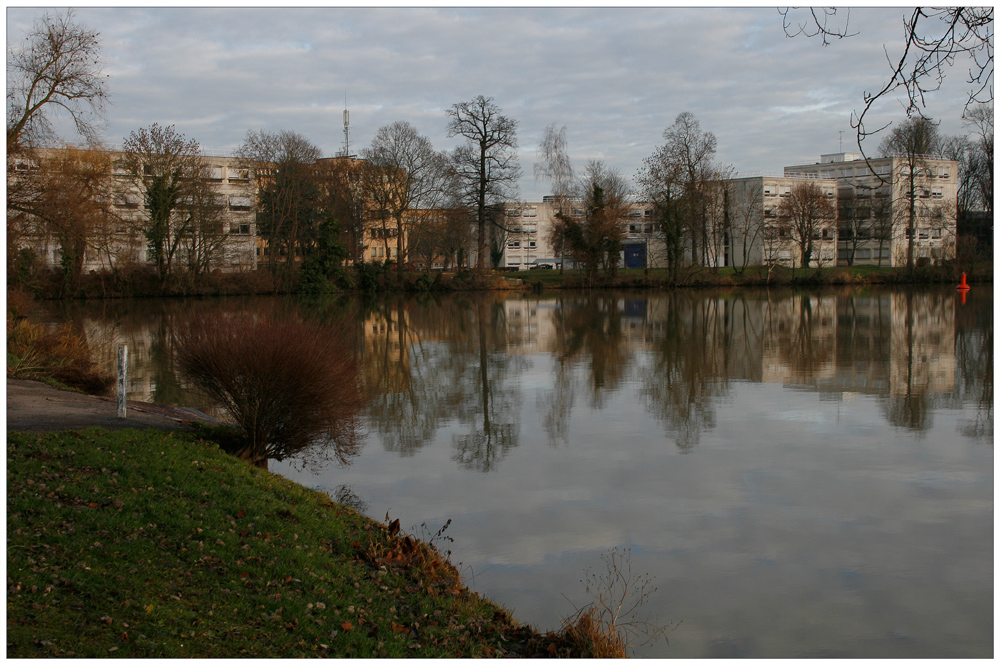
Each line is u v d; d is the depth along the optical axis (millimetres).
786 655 6480
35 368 17266
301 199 64125
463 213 66688
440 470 11844
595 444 13594
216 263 59344
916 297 57219
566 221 71188
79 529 6680
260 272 61594
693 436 14188
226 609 5930
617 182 78625
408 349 28656
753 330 34594
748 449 13195
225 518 7836
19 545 6086
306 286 62219
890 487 11000
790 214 77625
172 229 56812
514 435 14312
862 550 8688
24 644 4793
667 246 70562
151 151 53844
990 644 6727
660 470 11875
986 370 22250
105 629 5195
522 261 115812
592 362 24734
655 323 38781
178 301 53375
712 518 9727
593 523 9523
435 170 67312
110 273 54344
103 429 10516
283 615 6051
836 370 22500
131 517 7227
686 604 7395
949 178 77000
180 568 6402
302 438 11023
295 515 8438
